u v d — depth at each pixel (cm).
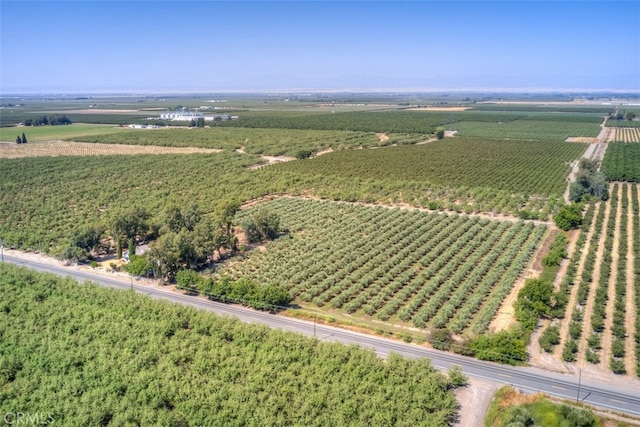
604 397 6022
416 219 13450
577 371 6606
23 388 5991
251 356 6544
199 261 10556
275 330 7162
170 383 5934
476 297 8594
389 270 10050
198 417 5456
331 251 11112
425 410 5559
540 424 5528
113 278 10062
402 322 8094
